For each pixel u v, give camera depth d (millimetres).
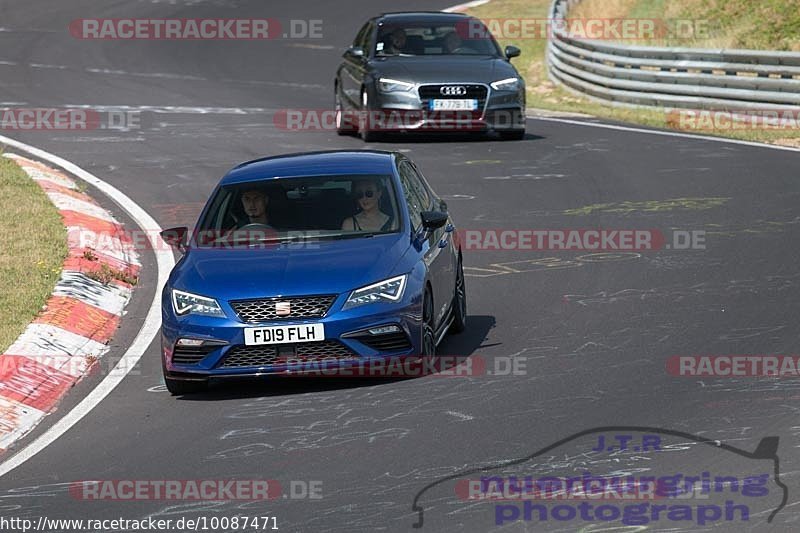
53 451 28156
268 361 30781
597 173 60406
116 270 45281
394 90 69000
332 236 33375
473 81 68938
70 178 62250
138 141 72500
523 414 28203
